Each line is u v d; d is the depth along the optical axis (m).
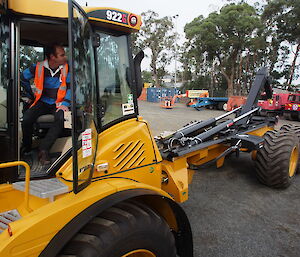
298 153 4.93
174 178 3.25
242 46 29.83
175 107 22.30
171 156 3.33
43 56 2.60
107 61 2.25
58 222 1.53
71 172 1.92
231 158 6.58
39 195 1.69
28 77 2.42
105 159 2.06
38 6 1.84
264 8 31.61
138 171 2.36
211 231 3.39
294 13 28.94
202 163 4.17
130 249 1.71
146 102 28.09
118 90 2.35
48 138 2.12
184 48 40.03
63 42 2.40
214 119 5.17
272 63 36.12
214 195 4.48
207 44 29.84
